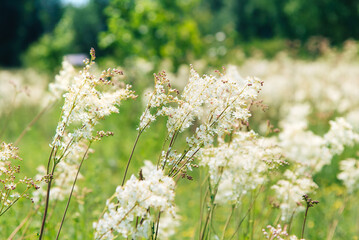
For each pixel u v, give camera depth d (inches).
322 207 235.8
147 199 92.4
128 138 367.6
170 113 108.0
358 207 235.8
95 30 1903.3
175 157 109.3
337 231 212.1
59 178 152.8
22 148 380.8
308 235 203.9
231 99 108.7
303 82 503.2
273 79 508.4
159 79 108.6
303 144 179.2
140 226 94.9
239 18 2267.5
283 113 410.3
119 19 534.3
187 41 538.9
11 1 2037.4
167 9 543.8
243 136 127.0
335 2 1347.2
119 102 107.1
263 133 340.8
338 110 413.7
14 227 167.9
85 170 219.5
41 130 454.6
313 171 180.7
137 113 404.5
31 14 2161.7
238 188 127.1
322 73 566.9
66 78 157.3
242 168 125.1
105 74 103.2
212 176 125.6
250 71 588.7
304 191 146.7
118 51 532.1
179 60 527.8
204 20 1413.6
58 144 102.4
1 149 111.0
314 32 1438.2
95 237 94.6
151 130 331.9
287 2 1533.0
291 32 1606.8
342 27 1371.8
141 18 528.7
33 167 304.3
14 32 2085.4
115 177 296.2
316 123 374.9
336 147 176.2
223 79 109.8
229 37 722.2
